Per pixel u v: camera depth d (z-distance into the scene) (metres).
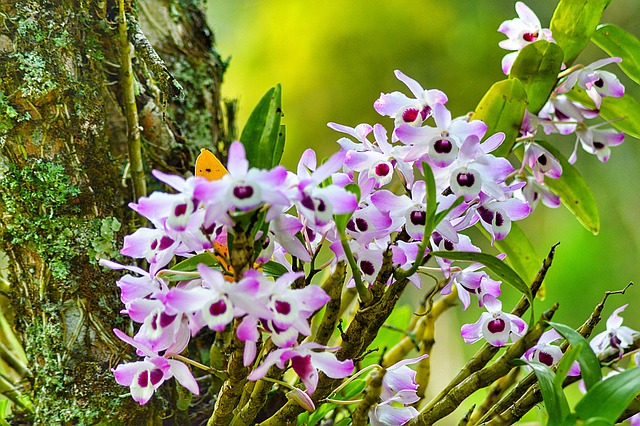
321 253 2.73
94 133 1.97
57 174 1.94
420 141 1.78
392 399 1.81
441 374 3.63
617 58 2.00
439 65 4.41
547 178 2.12
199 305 1.69
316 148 4.40
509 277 1.79
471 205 1.81
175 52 2.12
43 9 1.93
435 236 1.82
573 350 1.73
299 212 1.78
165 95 1.99
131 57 1.99
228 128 2.17
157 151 2.07
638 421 1.91
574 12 2.02
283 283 1.70
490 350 1.85
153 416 1.96
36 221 1.94
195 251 1.78
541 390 1.74
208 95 2.14
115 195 1.99
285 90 4.46
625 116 2.09
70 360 1.94
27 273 1.95
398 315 2.22
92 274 1.95
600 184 4.59
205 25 2.16
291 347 1.72
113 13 1.97
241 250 1.70
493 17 4.43
